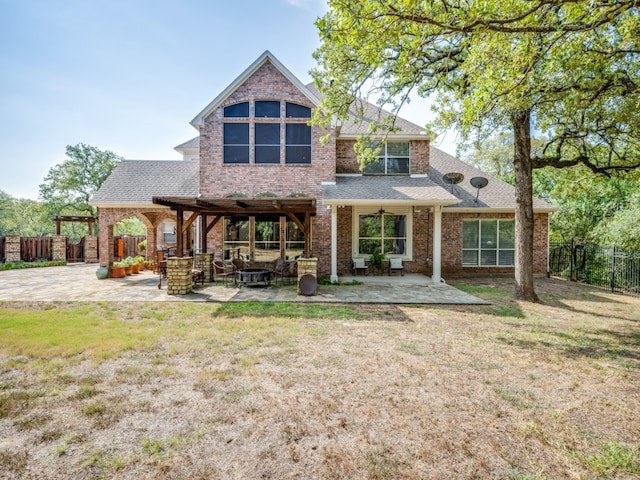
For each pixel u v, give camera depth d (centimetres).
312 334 732
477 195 1777
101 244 1739
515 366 564
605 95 949
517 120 1140
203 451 336
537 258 1816
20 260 2345
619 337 736
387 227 1733
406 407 425
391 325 816
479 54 641
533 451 340
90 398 443
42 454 330
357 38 578
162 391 464
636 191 1769
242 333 734
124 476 300
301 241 1702
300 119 1630
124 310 953
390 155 1755
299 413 408
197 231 1698
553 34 589
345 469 310
